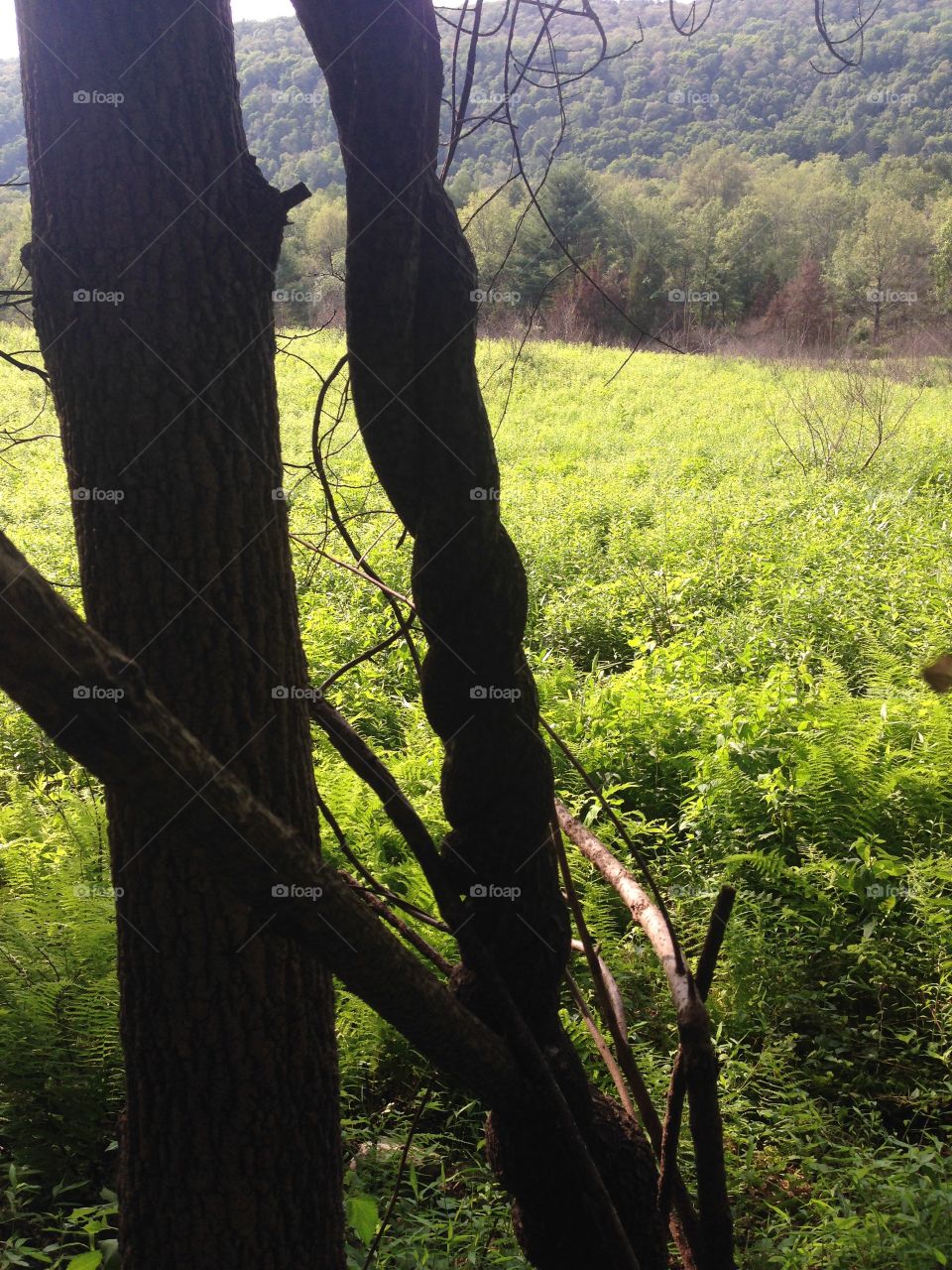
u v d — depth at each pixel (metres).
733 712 6.36
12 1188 3.39
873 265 38.97
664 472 16.31
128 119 1.71
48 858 5.40
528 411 22.56
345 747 1.92
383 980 1.53
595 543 12.07
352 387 1.69
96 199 1.73
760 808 5.46
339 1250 2.14
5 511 12.89
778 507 12.79
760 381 28.20
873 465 15.69
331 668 7.78
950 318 36.34
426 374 1.65
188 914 1.89
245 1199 1.97
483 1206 3.37
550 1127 1.87
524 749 1.80
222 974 1.91
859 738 5.79
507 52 2.25
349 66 1.59
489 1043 1.76
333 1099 2.10
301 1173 2.03
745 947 4.45
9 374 19.75
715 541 11.52
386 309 1.61
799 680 7.23
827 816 5.32
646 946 4.62
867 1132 3.78
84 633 1.13
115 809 1.93
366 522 11.84
